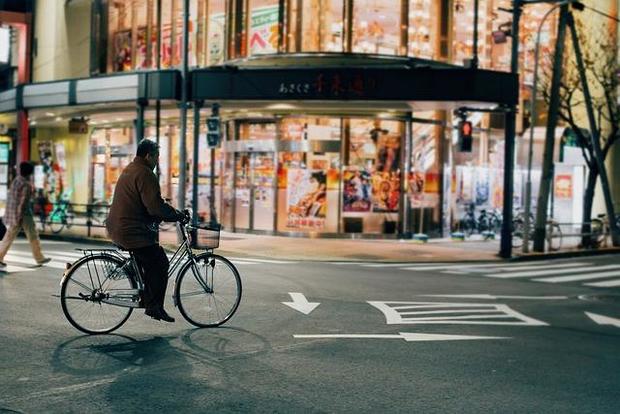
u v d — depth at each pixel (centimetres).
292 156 2333
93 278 784
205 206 2581
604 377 672
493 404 576
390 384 626
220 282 859
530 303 1145
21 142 2662
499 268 1725
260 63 2284
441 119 2480
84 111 2666
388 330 870
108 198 2988
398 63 2270
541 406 575
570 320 991
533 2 2038
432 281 1394
